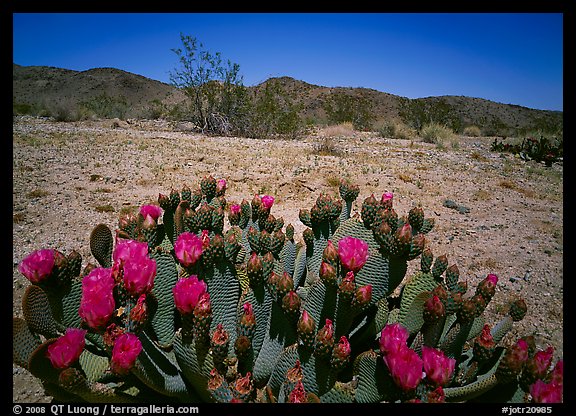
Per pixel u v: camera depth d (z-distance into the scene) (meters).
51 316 1.76
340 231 2.41
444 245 5.02
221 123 16.25
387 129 18.23
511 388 1.68
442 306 1.68
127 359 1.38
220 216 2.42
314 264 2.52
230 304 1.94
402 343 1.41
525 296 3.86
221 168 8.15
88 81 56.97
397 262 1.90
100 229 2.33
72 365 1.52
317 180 7.44
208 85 16.42
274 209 5.88
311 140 14.96
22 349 1.65
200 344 1.58
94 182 6.67
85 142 10.33
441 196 7.07
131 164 8.00
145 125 17.78
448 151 12.71
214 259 1.88
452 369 1.41
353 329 2.03
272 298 1.84
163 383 1.61
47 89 53.53
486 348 1.76
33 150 8.65
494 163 10.85
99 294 1.46
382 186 7.39
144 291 1.60
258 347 1.93
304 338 1.55
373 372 1.51
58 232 4.71
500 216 6.21
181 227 2.50
